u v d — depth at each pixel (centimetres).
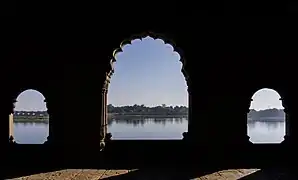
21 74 1059
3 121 1041
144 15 1060
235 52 1064
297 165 1009
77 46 1068
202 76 1056
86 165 1016
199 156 1038
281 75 1058
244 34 1063
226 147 1041
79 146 1044
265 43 1062
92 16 1064
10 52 1059
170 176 866
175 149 1041
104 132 1064
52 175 881
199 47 1060
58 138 1048
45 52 1066
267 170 941
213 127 1048
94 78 1061
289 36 1053
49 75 1062
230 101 1054
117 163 1034
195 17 1059
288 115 1048
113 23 1065
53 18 1064
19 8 1053
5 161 1030
